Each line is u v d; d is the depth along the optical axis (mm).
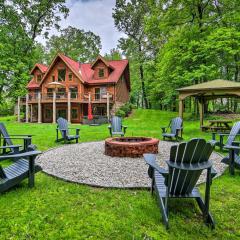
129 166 5391
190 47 15297
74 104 23250
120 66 25250
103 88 23656
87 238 2420
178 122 9891
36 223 2668
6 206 3080
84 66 26641
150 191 3711
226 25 15484
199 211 3043
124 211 2992
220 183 4145
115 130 10141
